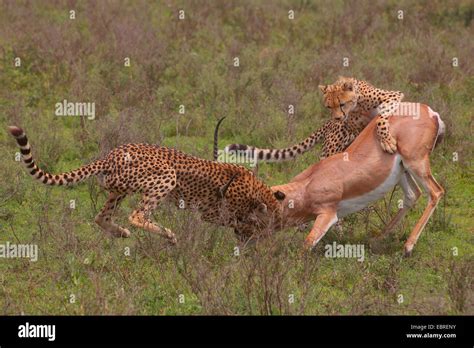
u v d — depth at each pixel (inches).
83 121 652.1
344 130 534.0
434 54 800.3
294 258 454.0
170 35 887.7
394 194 551.8
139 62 785.6
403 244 495.5
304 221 489.1
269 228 453.1
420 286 438.6
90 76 746.8
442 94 725.3
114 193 473.4
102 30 872.3
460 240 500.4
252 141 647.8
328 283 439.5
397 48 859.4
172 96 722.8
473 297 406.0
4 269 447.2
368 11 974.4
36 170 447.5
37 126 639.8
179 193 475.2
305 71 775.1
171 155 469.7
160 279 431.2
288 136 640.4
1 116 674.2
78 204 535.5
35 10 969.5
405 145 479.2
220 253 461.4
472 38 874.8
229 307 389.7
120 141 604.4
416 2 1003.9
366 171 478.9
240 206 477.1
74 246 456.8
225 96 716.0
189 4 1002.7
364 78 753.6
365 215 520.4
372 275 442.6
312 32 926.4
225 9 997.8
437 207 533.3
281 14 988.6
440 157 612.1
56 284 430.9
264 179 589.6
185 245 447.5
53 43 803.4
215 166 473.1
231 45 849.5
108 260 450.3
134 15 953.5
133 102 701.3
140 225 461.4
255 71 772.6
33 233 481.4
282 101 690.8
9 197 529.7
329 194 478.3
